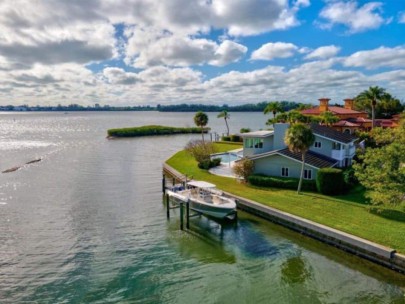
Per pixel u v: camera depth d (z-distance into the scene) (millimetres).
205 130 126875
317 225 24281
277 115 76875
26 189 39625
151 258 22078
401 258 19312
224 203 29312
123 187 40969
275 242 24609
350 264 21156
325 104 77750
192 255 22578
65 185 41781
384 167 25016
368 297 17672
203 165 47688
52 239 24844
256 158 39844
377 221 24750
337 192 32000
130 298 17609
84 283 18969
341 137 43188
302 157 36438
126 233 26188
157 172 50625
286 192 33781
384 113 93062
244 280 19484
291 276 19906
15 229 26734
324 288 18594
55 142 95688
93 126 178000
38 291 18141
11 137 111500
